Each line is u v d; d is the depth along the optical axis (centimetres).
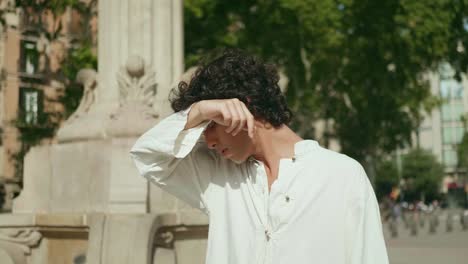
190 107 196
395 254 1594
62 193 534
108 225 461
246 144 197
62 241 513
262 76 204
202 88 204
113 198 482
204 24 1673
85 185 514
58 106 1628
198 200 210
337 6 1812
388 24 1794
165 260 463
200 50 1695
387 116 2234
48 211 544
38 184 557
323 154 194
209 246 200
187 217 489
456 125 8056
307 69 2081
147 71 538
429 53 1803
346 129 2719
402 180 7400
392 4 1756
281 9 1742
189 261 499
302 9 1712
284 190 188
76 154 526
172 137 195
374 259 181
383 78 1939
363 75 1961
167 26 595
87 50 1428
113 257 452
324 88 2356
